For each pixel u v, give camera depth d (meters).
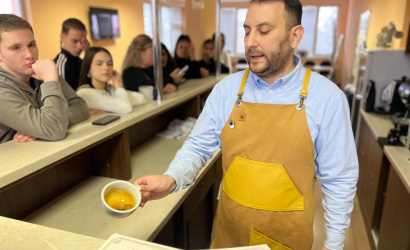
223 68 3.92
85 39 2.16
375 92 2.73
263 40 0.85
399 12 3.38
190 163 1.01
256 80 0.96
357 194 2.95
